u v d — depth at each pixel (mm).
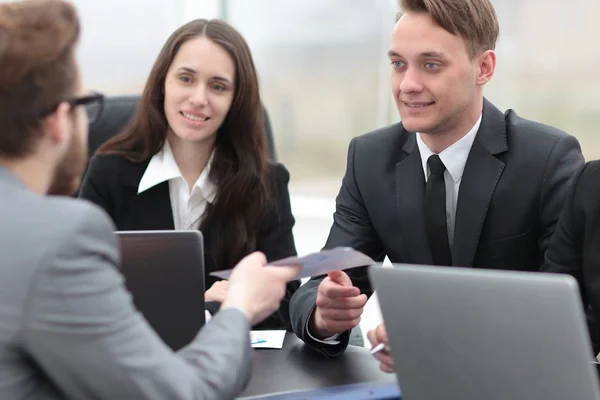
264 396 1264
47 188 1015
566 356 928
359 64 3373
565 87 2898
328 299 1514
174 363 935
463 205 1711
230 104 2010
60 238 872
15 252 858
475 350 999
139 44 3719
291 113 3570
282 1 3508
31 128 933
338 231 1880
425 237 1760
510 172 1698
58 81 939
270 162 2129
